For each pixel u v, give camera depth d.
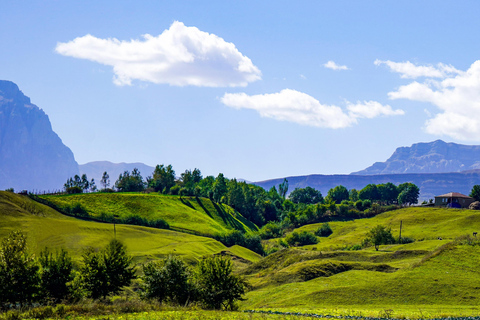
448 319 59.19
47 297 66.12
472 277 88.00
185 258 149.88
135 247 157.38
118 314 51.94
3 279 61.59
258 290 101.50
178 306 62.84
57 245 140.12
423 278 87.69
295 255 129.12
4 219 156.88
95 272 70.25
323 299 82.19
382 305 77.06
